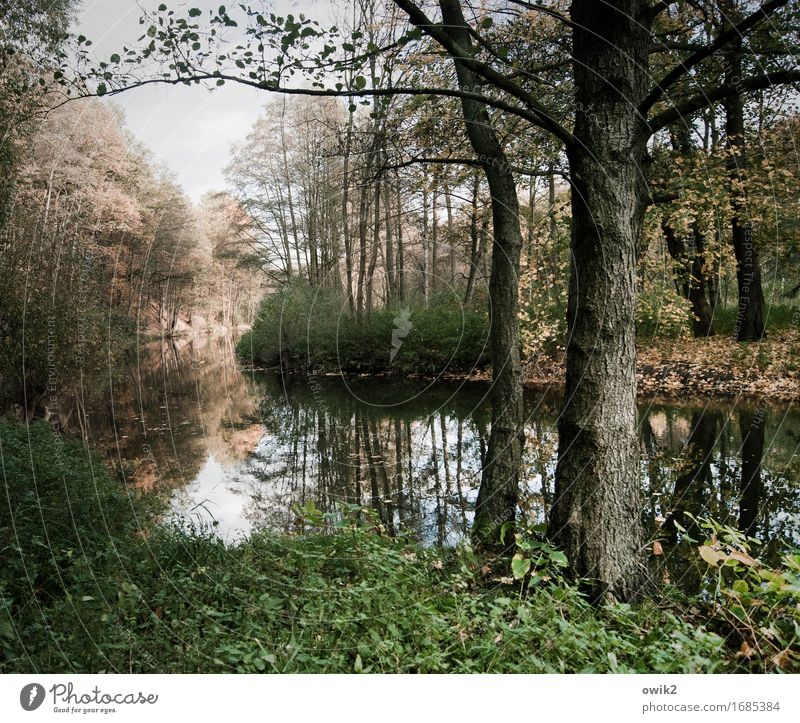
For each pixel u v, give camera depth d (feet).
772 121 35.45
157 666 8.43
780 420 31.24
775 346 40.32
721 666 8.93
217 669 8.45
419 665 8.70
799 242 37.88
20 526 11.29
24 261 29.12
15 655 8.29
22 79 18.20
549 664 8.34
